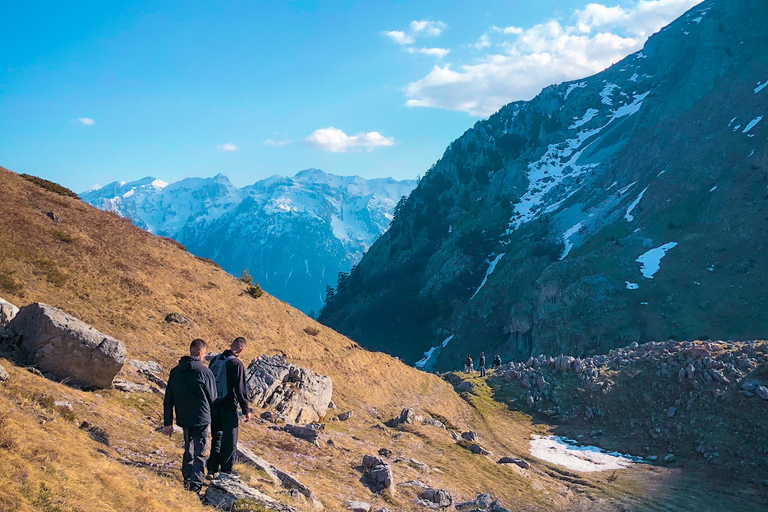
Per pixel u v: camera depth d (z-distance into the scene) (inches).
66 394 575.5
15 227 1243.2
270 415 1005.8
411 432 1380.4
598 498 1199.6
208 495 438.0
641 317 4938.5
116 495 356.5
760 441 1502.2
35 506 288.4
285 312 1958.7
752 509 1205.7
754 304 4384.8
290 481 583.8
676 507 1184.2
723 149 6604.3
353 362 1846.7
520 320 6486.2
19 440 357.7
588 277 5649.6
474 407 1964.8
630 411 1819.6
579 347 5128.0
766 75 7662.4
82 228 1539.1
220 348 1334.9
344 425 1268.5
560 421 1900.8
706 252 5354.3
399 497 810.8
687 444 1589.6
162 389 840.3
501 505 971.3
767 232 5064.0
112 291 1248.8
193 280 1690.5
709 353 1881.2
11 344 614.9
